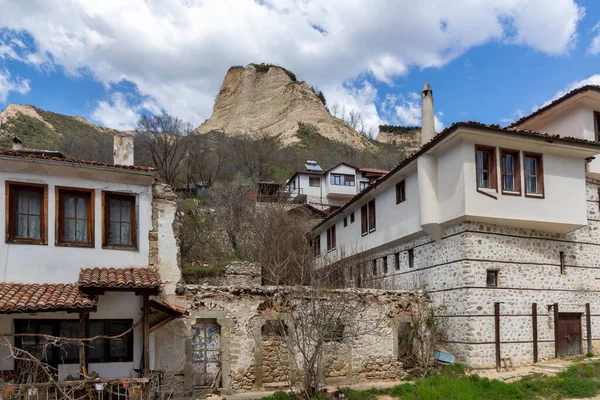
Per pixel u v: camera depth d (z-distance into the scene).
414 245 21.56
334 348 16.98
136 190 14.96
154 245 15.20
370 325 18.14
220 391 15.78
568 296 19.75
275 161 66.88
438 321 19.23
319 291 16.25
